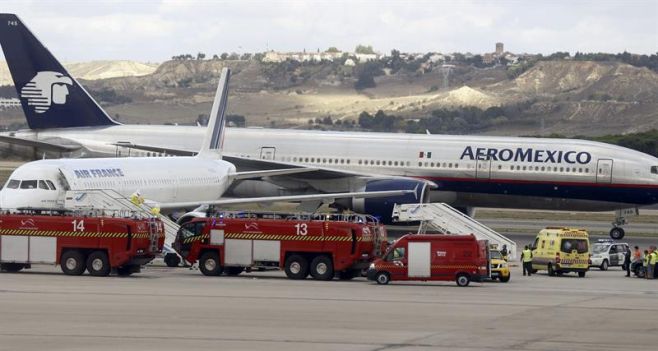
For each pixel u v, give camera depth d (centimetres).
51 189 15100
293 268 13412
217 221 13588
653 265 14875
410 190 19900
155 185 17425
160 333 8431
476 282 13788
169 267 15038
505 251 15712
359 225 13325
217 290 11544
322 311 9888
